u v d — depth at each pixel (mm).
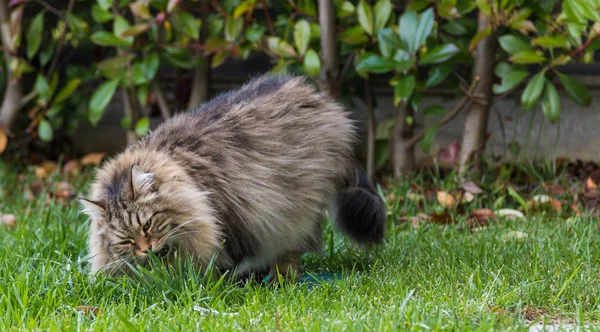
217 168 4715
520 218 6582
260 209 4781
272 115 4996
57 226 5906
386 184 7938
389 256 5543
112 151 9219
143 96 7812
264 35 7723
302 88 5254
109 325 3984
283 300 4402
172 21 7543
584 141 8117
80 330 3861
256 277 5270
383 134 8172
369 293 4590
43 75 8719
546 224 6324
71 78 8602
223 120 4914
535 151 8211
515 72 6961
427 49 7195
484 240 5809
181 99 8844
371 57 6844
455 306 4113
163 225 4465
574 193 7051
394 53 6965
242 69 8789
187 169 4645
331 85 7430
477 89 7461
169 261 4668
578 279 4660
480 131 7547
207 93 8492
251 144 4852
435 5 7016
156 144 4801
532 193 7184
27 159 8914
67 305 4234
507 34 7371
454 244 5730
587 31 7410
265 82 5379
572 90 6926
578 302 4273
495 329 3820
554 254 5191
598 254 5270
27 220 6598
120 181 4605
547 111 7043
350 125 5340
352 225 5348
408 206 7004
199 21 7684
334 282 4762
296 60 7250
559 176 7438
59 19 8914
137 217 4434
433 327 3801
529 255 5379
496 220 6539
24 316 4062
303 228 5035
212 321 3986
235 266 4945
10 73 8328
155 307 4254
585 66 8109
